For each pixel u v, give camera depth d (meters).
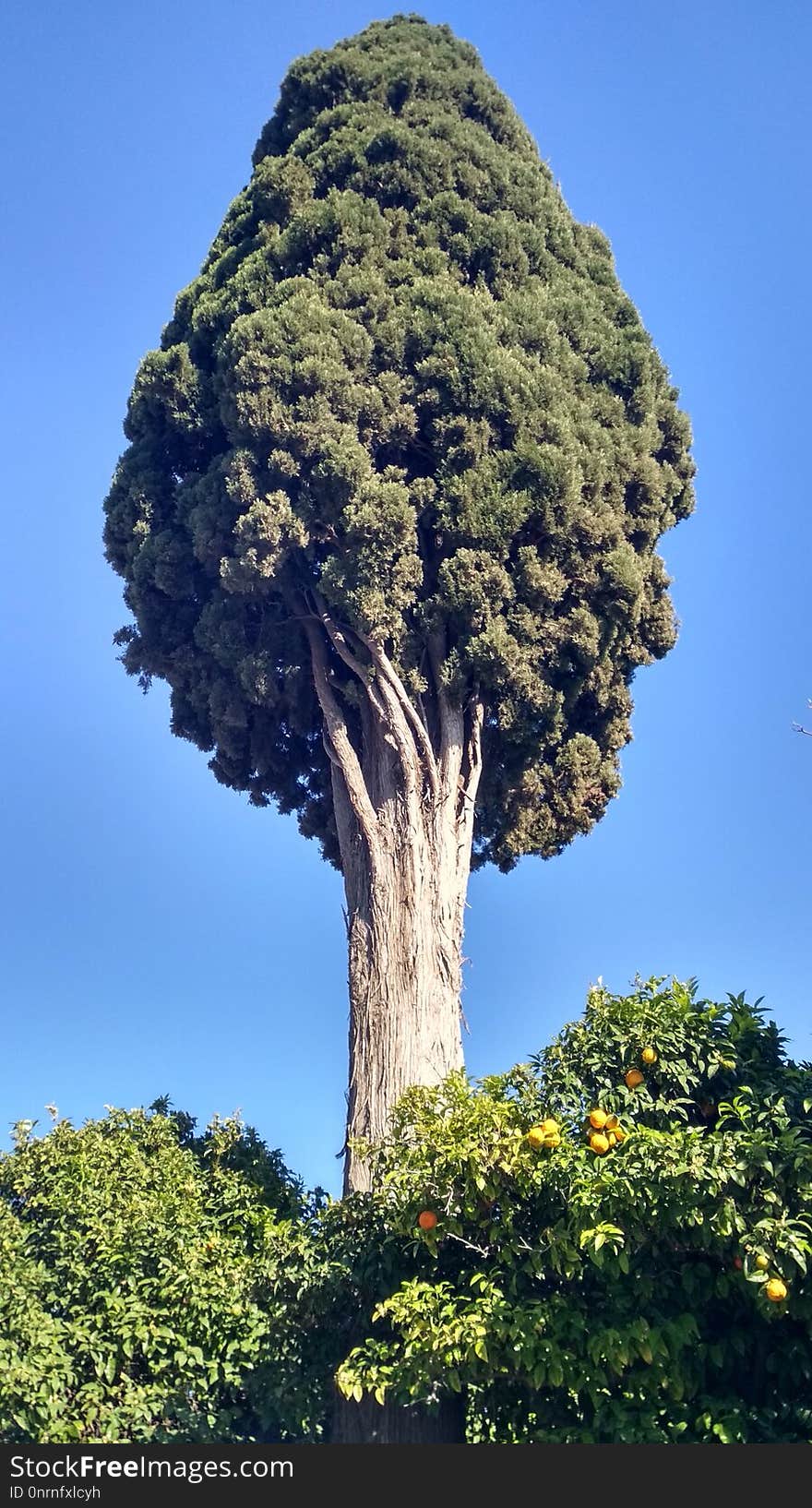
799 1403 9.25
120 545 18.75
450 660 16.52
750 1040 10.63
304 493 16.62
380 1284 10.91
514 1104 10.41
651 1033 10.55
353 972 15.19
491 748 17.62
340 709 17.22
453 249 18.78
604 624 17.53
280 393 16.77
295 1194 14.33
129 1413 11.20
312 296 17.67
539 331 18.28
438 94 20.48
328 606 17.08
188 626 18.44
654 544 19.11
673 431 19.83
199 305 19.00
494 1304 9.55
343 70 20.42
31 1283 11.89
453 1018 14.98
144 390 18.55
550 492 16.78
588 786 18.31
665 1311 9.63
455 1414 11.63
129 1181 13.64
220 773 19.28
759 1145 8.98
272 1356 11.80
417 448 17.52
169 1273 12.14
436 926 15.27
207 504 17.17
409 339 17.53
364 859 15.92
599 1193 9.30
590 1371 9.25
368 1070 14.42
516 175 19.91
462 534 16.50
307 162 19.47
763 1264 8.71
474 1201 10.09
